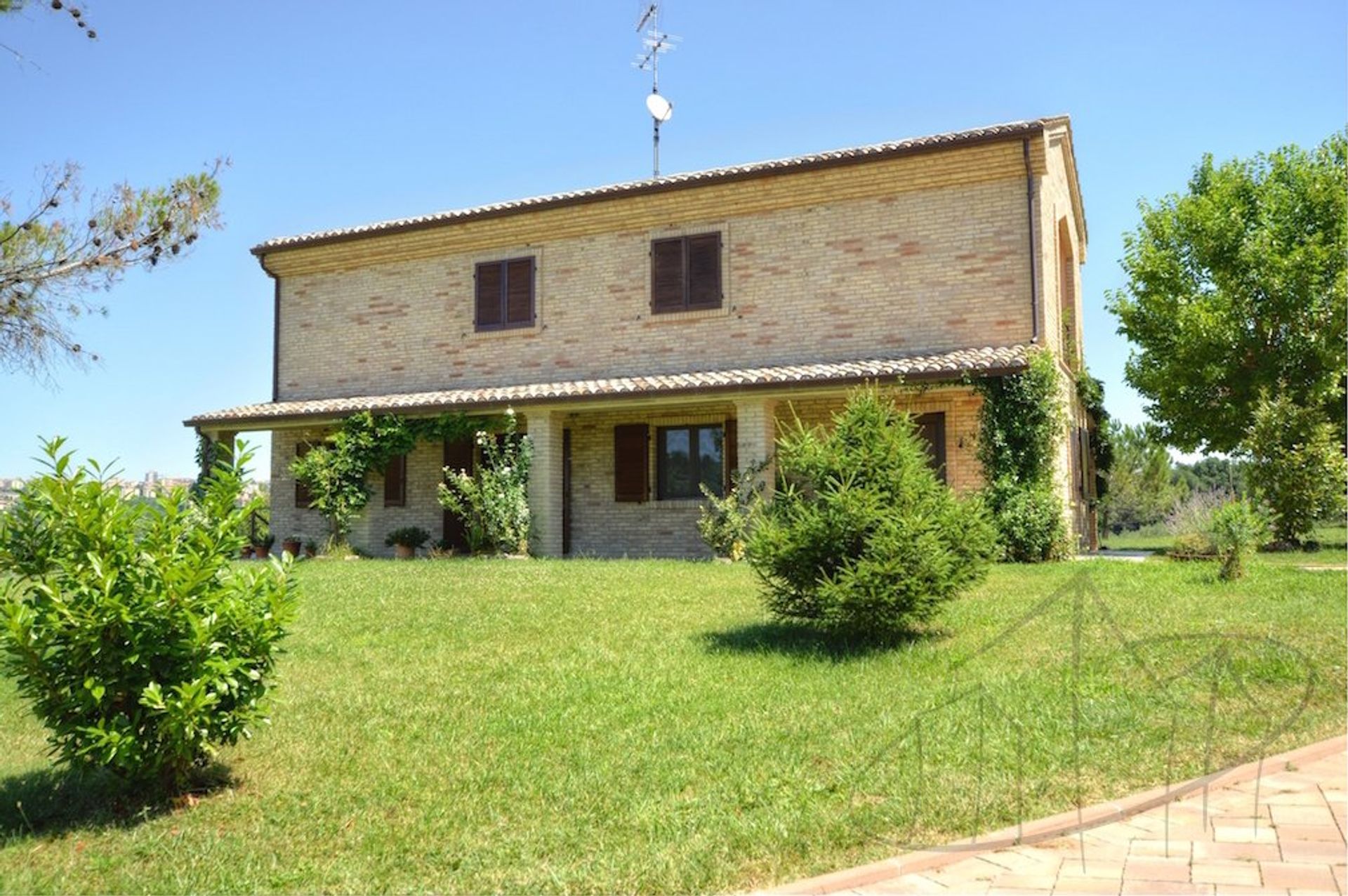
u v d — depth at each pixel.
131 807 5.62
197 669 5.41
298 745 6.63
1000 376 15.38
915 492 9.09
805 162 17.64
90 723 5.37
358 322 22.12
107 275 12.70
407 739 6.67
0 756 6.77
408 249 21.48
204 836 5.20
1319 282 22.42
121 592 5.40
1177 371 23.64
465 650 9.16
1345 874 4.20
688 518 18.95
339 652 9.26
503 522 18.03
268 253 22.61
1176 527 18.39
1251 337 22.89
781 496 9.69
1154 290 24.73
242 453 6.06
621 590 12.02
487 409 18.66
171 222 12.91
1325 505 18.75
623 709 7.11
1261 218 23.97
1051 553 15.02
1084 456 20.97
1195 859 4.42
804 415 17.88
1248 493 19.48
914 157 17.05
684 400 17.16
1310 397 21.39
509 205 20.09
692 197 18.83
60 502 5.38
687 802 5.41
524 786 5.73
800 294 18.17
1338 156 24.14
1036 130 16.19
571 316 20.03
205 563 5.60
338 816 5.46
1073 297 21.55
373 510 21.34
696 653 8.70
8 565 5.46
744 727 6.60
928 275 17.23
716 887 4.41
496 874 4.64
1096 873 4.31
